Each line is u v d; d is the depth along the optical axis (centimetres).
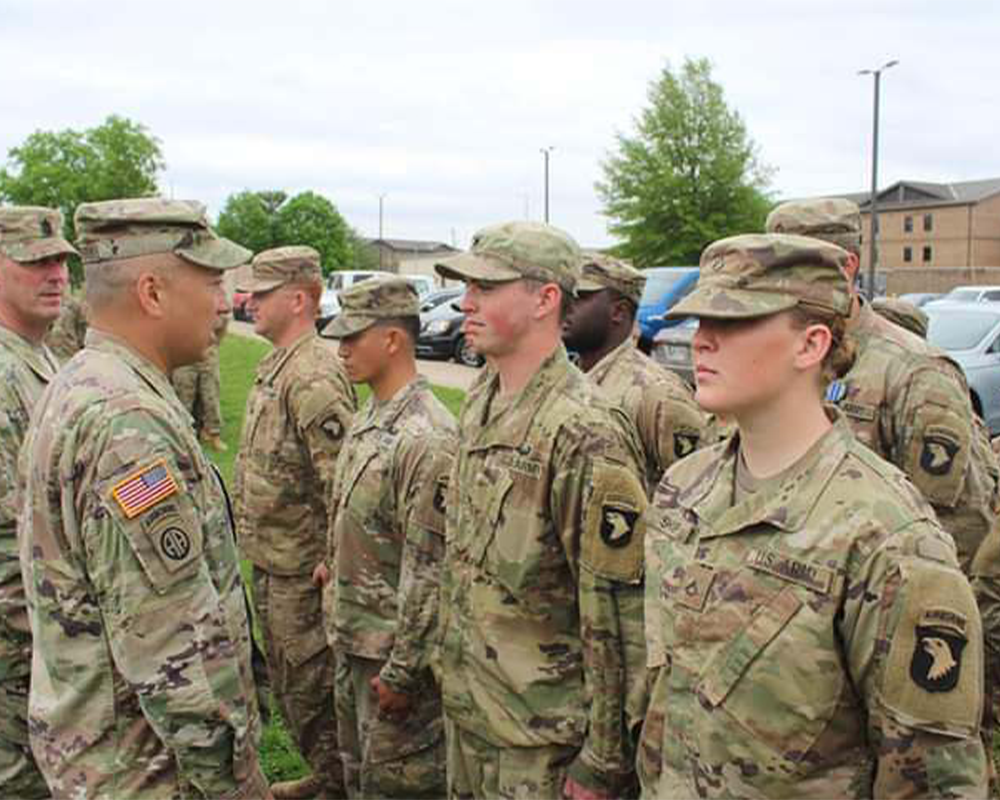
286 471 386
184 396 933
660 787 184
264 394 396
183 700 206
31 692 226
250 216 6328
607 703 233
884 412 302
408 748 315
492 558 251
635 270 368
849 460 171
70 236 3453
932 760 155
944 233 6122
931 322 1160
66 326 817
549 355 256
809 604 163
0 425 309
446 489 297
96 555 207
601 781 233
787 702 164
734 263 174
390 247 8138
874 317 316
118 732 214
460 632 260
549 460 243
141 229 227
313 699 388
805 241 173
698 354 178
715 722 171
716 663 172
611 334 363
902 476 172
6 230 334
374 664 322
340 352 334
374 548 320
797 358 172
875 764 165
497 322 253
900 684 155
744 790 167
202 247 235
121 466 207
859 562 161
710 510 183
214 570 228
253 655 249
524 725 246
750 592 170
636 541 233
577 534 239
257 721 234
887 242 6384
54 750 217
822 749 163
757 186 3412
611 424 243
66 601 214
